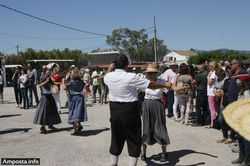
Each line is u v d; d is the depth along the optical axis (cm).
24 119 1251
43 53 7306
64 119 1225
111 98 569
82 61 4450
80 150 784
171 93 1225
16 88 1639
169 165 664
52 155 743
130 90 557
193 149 780
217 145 816
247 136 365
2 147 818
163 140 670
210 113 1039
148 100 676
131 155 572
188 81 1074
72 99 958
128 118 559
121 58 569
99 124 1117
